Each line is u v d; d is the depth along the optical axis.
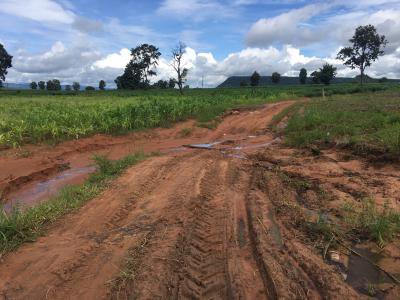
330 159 10.09
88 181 8.64
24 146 12.90
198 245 5.30
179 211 6.51
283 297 4.04
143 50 90.06
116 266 4.74
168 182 8.37
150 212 6.54
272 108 25.77
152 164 10.07
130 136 15.49
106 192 7.70
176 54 59.69
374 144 10.23
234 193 7.57
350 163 9.62
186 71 60.69
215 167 9.81
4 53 89.62
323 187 7.73
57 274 4.61
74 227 6.01
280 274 4.45
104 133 15.50
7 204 7.89
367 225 5.58
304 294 4.10
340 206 6.58
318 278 4.34
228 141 14.62
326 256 4.90
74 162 11.47
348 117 15.41
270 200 7.03
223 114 22.11
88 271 4.67
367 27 67.19
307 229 5.68
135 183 8.28
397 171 8.64
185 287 4.29
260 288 4.27
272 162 10.37
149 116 17.86
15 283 4.43
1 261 4.92
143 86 91.56
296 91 51.88
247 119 20.59
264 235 5.47
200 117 20.03
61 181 9.52
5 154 11.83
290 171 9.09
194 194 7.42
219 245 5.28
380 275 4.49
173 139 15.62
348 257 4.88
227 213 6.45
